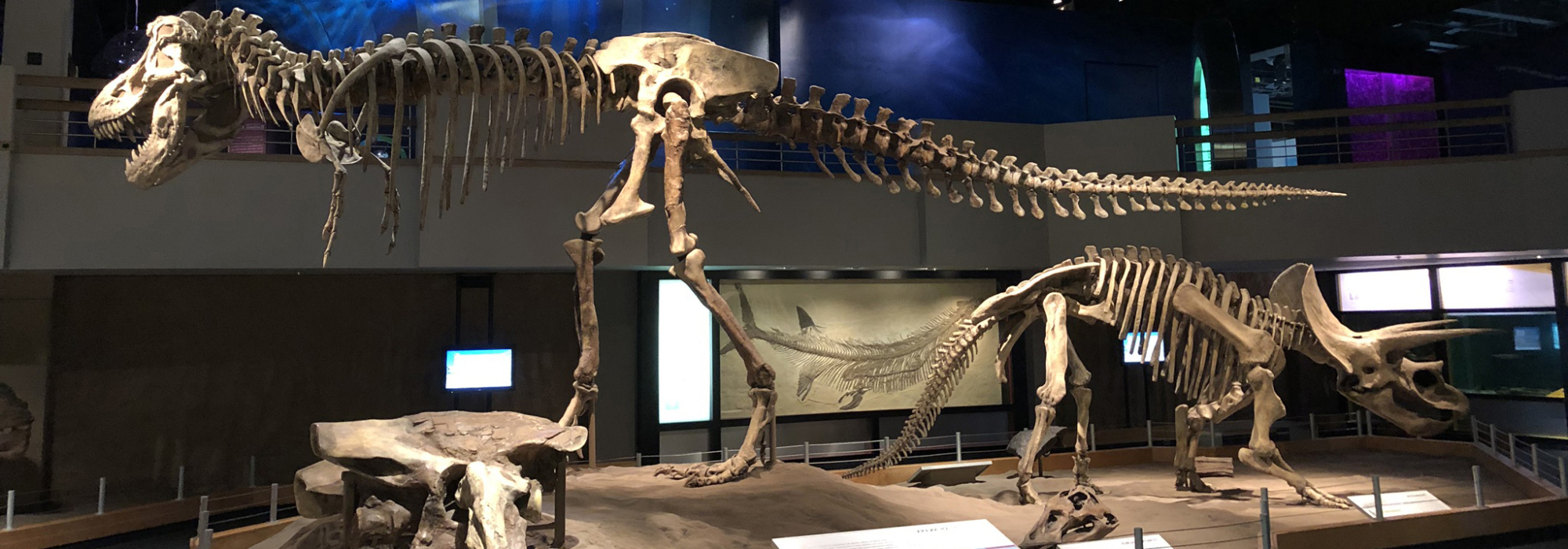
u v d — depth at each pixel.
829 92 11.03
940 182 9.47
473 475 3.36
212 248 7.37
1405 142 12.27
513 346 9.11
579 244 5.80
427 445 3.79
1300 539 5.57
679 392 9.27
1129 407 10.67
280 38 9.69
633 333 9.38
